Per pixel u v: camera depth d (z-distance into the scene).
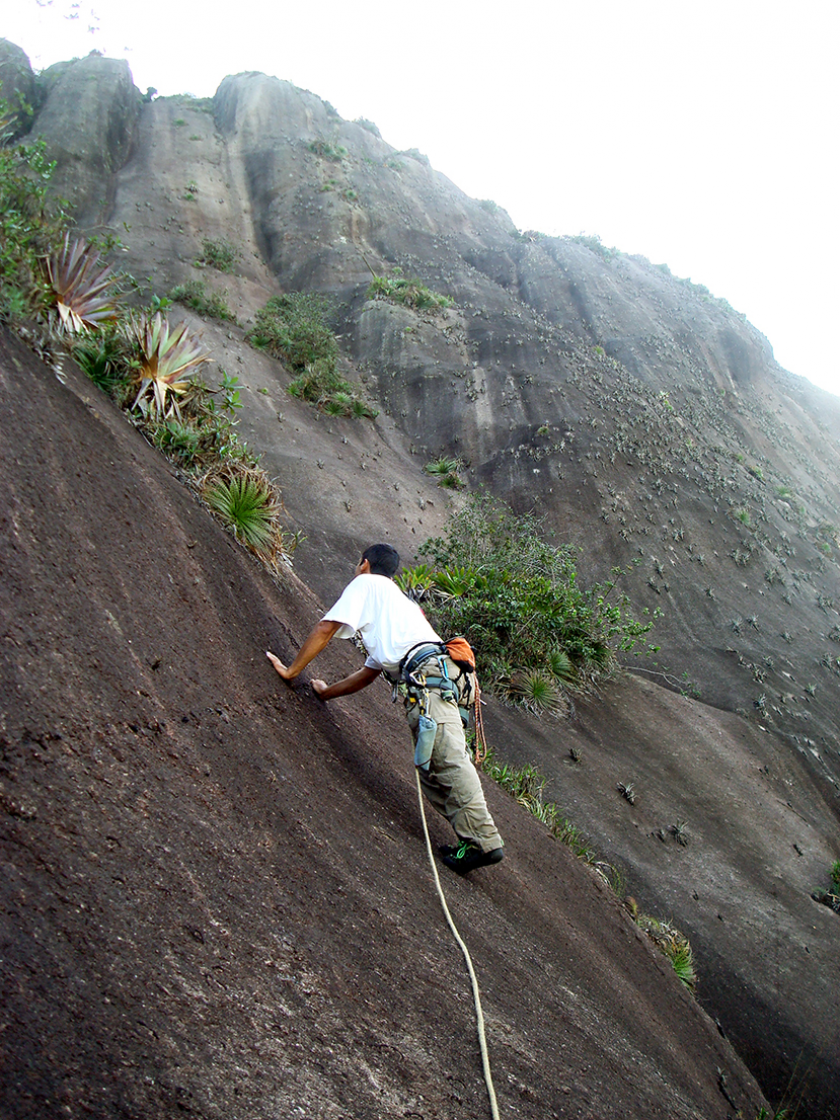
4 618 2.27
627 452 25.14
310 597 6.23
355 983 2.29
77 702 2.31
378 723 5.28
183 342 5.36
